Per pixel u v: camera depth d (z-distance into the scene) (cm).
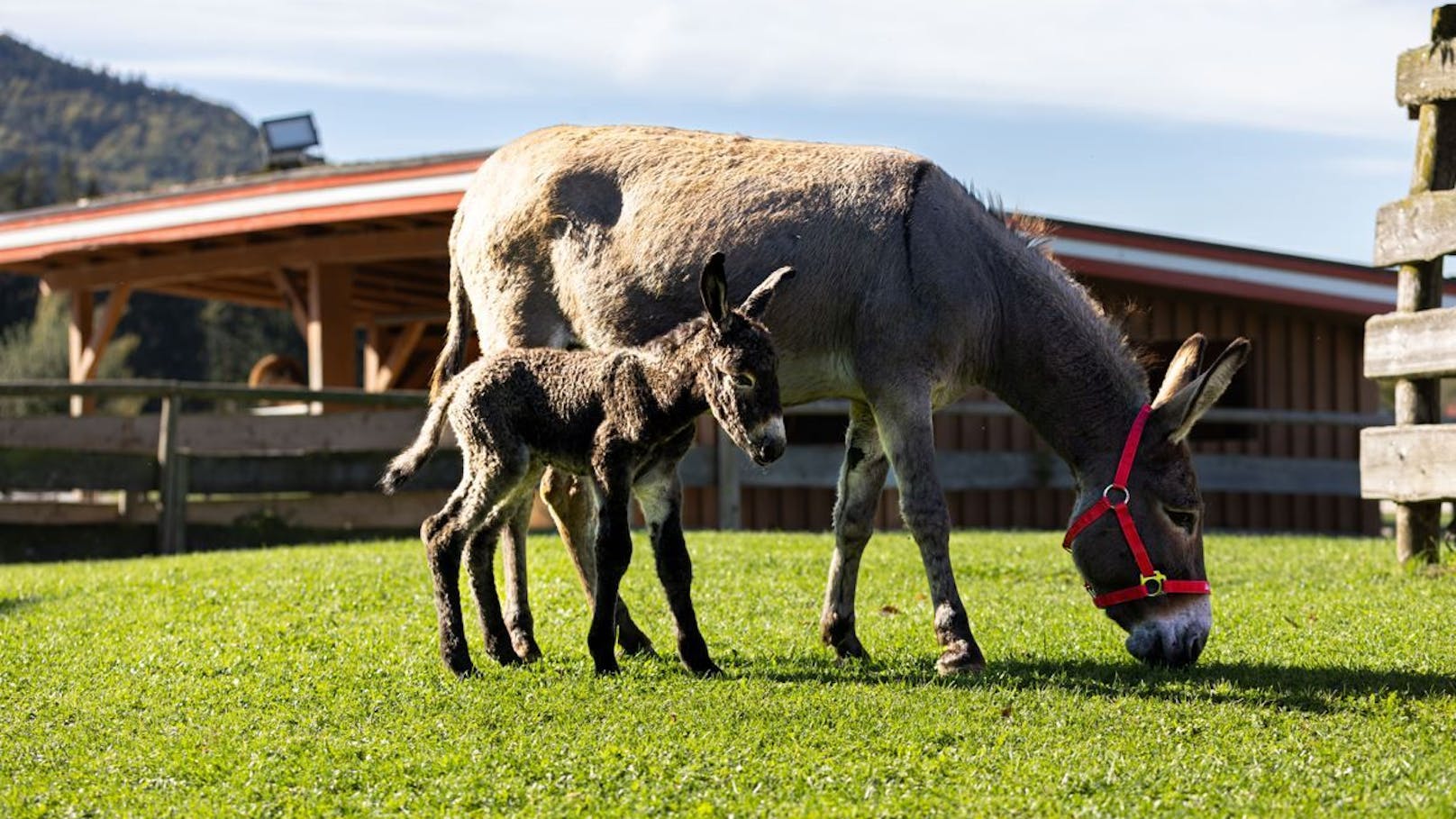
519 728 566
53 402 4131
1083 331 704
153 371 5856
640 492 674
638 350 643
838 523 741
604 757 523
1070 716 571
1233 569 1073
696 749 533
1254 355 2022
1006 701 596
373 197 1672
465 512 671
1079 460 708
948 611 677
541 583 950
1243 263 1875
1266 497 2016
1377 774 490
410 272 2084
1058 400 705
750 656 719
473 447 666
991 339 711
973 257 703
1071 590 963
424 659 702
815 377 720
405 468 687
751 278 704
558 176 753
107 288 2194
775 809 468
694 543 1211
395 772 517
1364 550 1212
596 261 736
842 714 577
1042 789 483
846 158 726
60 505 1753
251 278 2233
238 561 1134
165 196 1841
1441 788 470
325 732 575
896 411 689
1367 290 1945
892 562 1088
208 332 5834
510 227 762
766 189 716
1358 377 2111
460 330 813
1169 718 569
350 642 755
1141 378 714
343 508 1638
